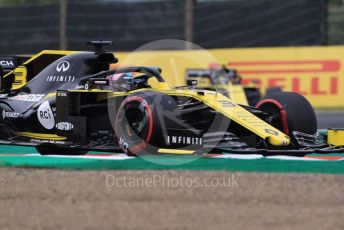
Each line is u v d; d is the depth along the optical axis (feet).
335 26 285.84
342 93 265.54
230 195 75.72
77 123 107.24
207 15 296.51
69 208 71.05
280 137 98.58
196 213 68.64
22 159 106.63
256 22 291.17
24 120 115.34
